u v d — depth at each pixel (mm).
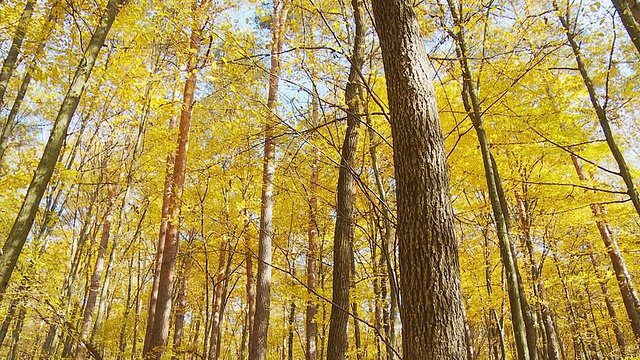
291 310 13258
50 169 3723
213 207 8273
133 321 13297
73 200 10258
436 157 2531
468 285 7465
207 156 7457
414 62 2748
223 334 18547
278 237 10070
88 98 6953
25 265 5844
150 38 5539
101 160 9445
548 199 6949
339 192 4922
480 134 4816
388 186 7355
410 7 2902
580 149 6043
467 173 6383
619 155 5105
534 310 6910
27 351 12109
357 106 4734
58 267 7434
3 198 6977
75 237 10672
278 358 18906
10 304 5668
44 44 5617
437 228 2371
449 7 5066
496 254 7711
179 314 10883
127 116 7188
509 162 6492
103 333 11641
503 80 5324
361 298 7070
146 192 10180
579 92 5738
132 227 12039
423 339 2197
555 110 5605
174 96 6496
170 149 7914
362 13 4953
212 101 6227
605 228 8203
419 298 2279
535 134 5859
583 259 9898
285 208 9312
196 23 4566
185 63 5238
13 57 5500
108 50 6289
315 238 9688
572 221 7973
